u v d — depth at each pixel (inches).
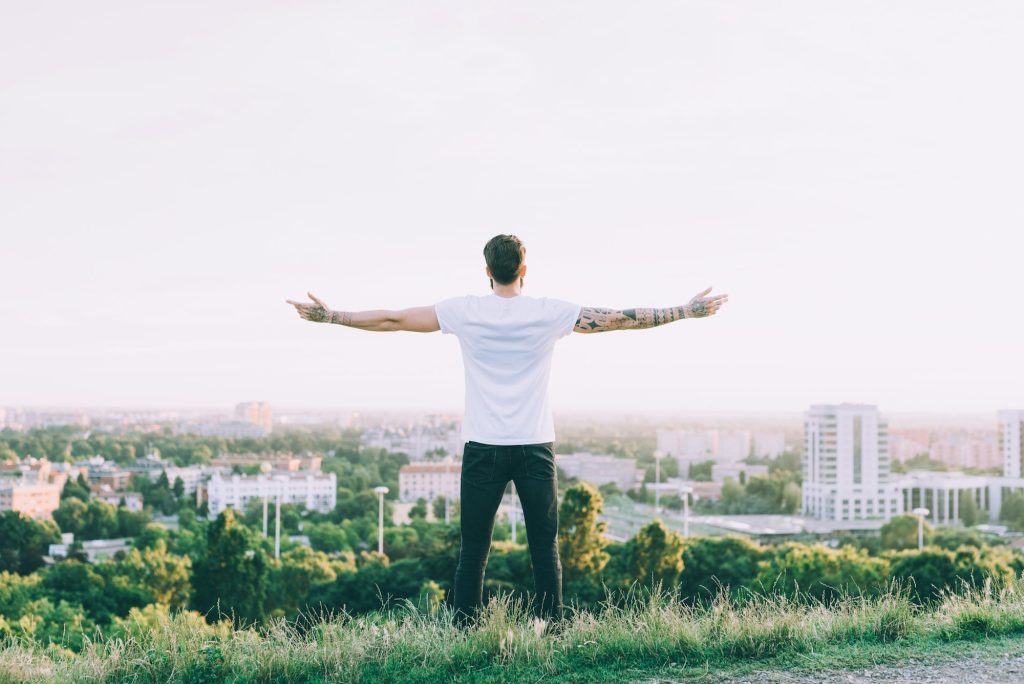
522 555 1056.8
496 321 136.2
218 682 126.5
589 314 138.7
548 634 134.4
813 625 147.8
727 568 1375.5
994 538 3292.3
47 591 1788.9
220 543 1765.5
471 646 129.7
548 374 140.1
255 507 4704.7
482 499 136.9
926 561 1055.0
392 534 3302.2
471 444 137.3
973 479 6200.8
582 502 1168.2
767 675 122.7
